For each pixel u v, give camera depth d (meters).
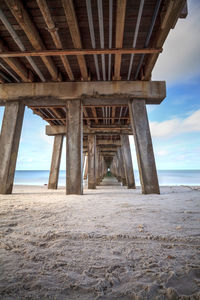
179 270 1.61
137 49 6.50
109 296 1.30
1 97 8.62
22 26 5.53
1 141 8.38
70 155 8.23
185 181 41.78
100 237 2.43
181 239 2.33
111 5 5.13
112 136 21.31
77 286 1.40
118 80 8.58
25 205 4.51
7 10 5.48
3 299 1.25
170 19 5.34
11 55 6.61
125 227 2.83
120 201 5.38
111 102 9.17
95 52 6.55
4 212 3.71
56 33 5.88
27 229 2.74
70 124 8.51
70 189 7.90
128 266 1.70
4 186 7.97
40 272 1.61
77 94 8.55
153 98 8.54
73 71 8.62
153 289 1.35
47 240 2.35
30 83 8.69
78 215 3.60
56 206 4.46
